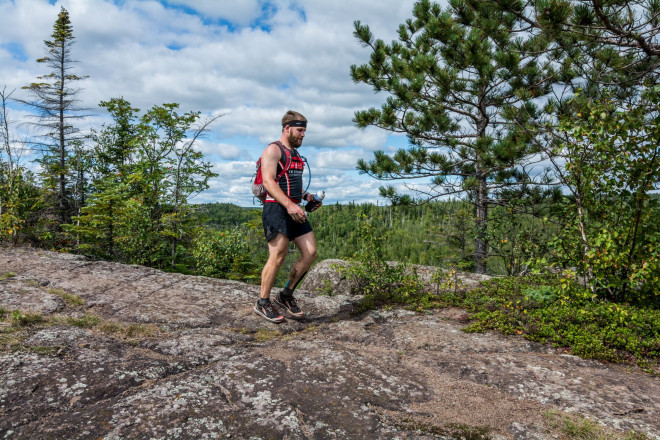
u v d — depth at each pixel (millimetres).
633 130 4230
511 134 9984
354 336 3369
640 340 3256
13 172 10508
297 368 2416
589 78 8766
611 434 1815
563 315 3789
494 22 8711
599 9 5809
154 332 2986
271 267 3514
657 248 4176
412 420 1911
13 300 3314
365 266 5090
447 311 4297
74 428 1642
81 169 17578
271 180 3285
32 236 10727
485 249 11484
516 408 2094
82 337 2648
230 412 1860
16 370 2059
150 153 12922
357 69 12430
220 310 3756
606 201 4734
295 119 3449
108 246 11055
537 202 9750
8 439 1541
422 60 10906
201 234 12195
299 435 1712
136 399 1914
